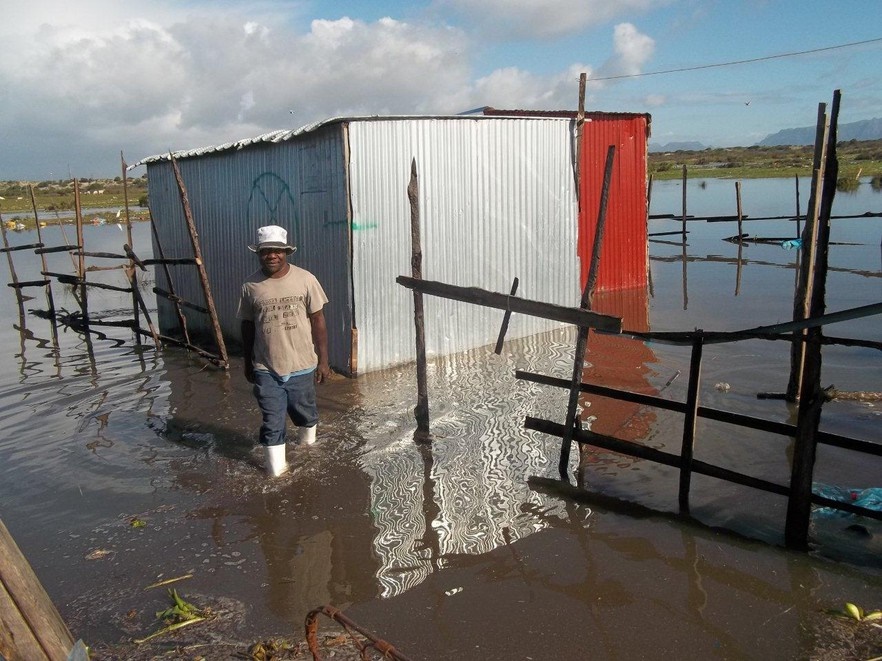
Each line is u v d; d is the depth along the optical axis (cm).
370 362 853
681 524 480
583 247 1212
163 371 936
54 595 420
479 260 936
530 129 966
